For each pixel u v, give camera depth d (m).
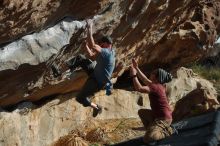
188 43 12.65
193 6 12.05
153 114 8.30
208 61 21.08
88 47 7.34
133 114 12.69
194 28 12.47
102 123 11.84
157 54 12.84
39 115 10.20
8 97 8.77
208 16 12.77
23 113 9.65
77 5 7.57
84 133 10.93
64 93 10.69
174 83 14.00
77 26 7.77
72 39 8.11
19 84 8.41
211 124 8.44
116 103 12.52
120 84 13.23
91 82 7.28
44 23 7.38
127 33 9.55
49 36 7.56
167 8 10.42
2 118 9.05
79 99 7.38
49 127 10.50
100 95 12.22
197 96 11.09
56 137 10.70
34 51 7.54
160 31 11.38
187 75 14.69
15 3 6.63
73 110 11.14
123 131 11.39
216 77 18.05
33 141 9.98
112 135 11.11
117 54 10.42
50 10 7.23
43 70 8.37
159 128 8.19
